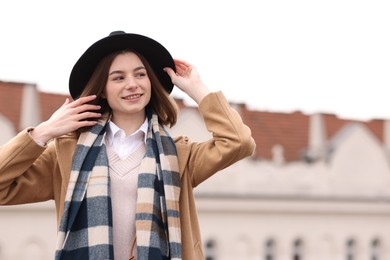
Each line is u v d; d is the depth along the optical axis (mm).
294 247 32375
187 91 4148
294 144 33625
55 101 30031
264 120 34438
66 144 3975
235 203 31094
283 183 32156
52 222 27594
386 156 34312
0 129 27578
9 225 26906
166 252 3818
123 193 3883
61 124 3904
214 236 30750
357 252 33531
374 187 33906
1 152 3898
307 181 32656
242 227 31281
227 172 31125
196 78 4160
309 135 34125
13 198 4000
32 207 27141
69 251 3785
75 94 4133
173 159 3951
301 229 32375
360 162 33750
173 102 4113
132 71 3969
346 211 33156
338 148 33438
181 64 4219
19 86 29344
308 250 32469
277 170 32062
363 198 33562
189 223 3957
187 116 30312
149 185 3832
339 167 33344
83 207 3801
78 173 3830
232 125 4016
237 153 3994
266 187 31812
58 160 3939
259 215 31625
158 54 4102
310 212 32562
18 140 3869
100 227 3758
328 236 32844
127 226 3861
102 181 3818
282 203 31969
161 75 4230
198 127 30422
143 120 4070
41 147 3881
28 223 27141
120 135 3979
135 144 3990
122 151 3967
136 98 3943
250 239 31406
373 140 34031
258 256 31562
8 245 26875
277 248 31969
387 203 33969
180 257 3799
